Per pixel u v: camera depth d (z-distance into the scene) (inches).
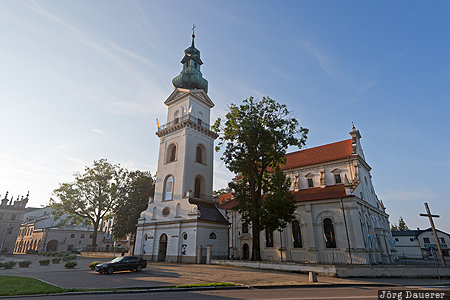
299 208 1496.1
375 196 1796.3
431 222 965.8
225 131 1337.4
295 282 737.0
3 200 3014.3
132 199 1991.9
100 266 902.4
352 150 1653.5
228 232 1625.2
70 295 547.8
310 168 1739.7
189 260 1362.0
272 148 1272.1
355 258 1245.7
